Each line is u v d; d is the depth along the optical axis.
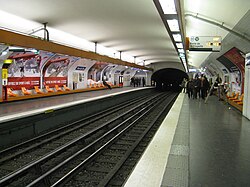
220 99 18.14
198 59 26.42
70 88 21.73
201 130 7.85
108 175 5.07
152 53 26.44
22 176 5.23
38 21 10.98
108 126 10.91
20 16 10.19
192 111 12.37
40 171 5.40
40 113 9.28
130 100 24.09
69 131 9.56
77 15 10.34
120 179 5.14
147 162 4.85
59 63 19.09
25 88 16.05
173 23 8.50
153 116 14.27
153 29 13.16
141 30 13.47
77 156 6.22
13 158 6.49
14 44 7.71
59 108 10.62
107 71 31.12
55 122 10.40
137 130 10.19
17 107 11.60
